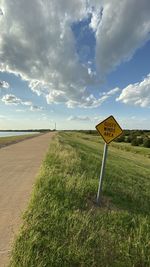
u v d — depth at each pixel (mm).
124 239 5449
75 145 37094
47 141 48219
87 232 5320
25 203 7406
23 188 9336
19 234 4898
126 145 69625
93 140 79000
